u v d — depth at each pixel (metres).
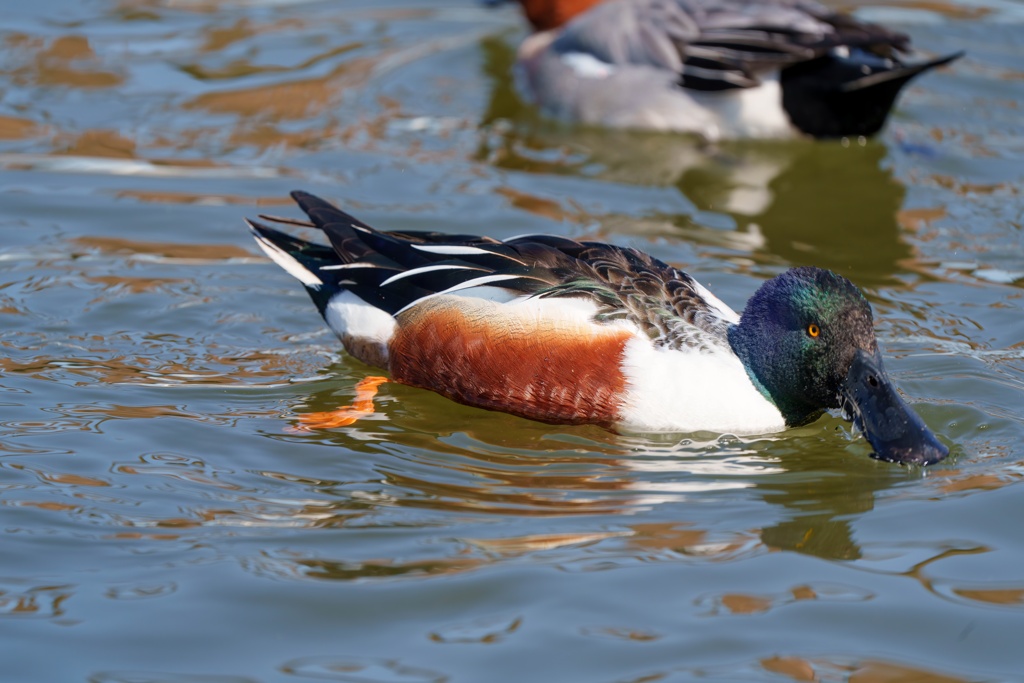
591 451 10.53
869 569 8.64
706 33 17.80
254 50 19.72
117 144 16.47
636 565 8.64
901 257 14.24
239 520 9.23
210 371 11.73
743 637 7.83
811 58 17.17
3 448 10.16
